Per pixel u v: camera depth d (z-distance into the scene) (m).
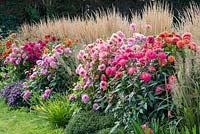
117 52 4.72
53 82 5.91
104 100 4.61
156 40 4.38
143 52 4.35
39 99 5.78
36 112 5.79
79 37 6.84
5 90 6.64
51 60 5.89
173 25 6.39
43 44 7.01
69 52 6.02
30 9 13.39
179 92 3.68
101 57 4.73
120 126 4.25
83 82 4.95
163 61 4.08
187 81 3.81
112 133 4.16
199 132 3.54
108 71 4.43
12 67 7.08
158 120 3.89
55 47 6.30
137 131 3.80
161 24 6.19
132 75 4.22
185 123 3.79
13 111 6.11
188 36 4.33
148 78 4.03
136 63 4.30
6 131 5.23
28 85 6.18
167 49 4.26
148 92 4.08
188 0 13.17
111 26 6.74
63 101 5.45
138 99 4.13
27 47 6.89
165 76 3.88
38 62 6.06
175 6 13.16
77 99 4.99
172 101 3.97
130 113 4.16
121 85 4.27
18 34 9.27
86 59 5.00
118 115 4.31
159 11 6.55
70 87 5.83
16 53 6.99
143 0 13.36
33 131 5.12
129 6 13.62
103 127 4.43
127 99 4.21
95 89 4.81
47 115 5.28
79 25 7.32
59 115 5.11
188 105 3.79
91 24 7.02
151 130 3.74
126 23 6.79
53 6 13.55
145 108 4.00
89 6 13.95
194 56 3.98
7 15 13.29
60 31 7.75
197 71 3.94
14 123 5.54
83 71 4.88
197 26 5.32
